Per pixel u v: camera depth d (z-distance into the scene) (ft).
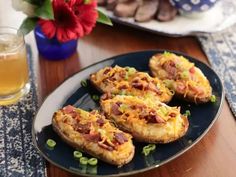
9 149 1.77
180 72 2.02
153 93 1.93
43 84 2.10
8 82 1.96
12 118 1.91
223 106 2.01
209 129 1.81
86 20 2.10
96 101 1.96
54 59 2.24
